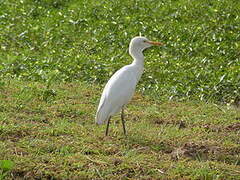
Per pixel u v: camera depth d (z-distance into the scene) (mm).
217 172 9195
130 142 10648
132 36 19078
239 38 18547
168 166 9414
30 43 18922
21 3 22734
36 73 15648
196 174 9094
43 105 13008
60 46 18719
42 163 9359
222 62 16844
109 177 8953
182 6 21078
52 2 22734
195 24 19625
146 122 12258
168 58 17453
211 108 13539
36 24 20750
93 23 20453
